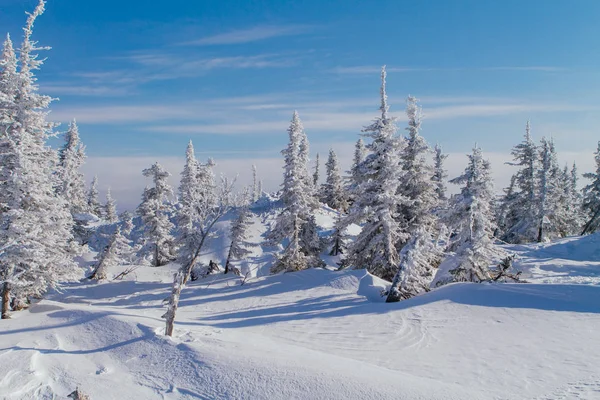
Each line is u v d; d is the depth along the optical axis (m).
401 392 8.97
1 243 19.00
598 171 46.97
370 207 27.56
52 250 21.25
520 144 46.81
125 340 13.13
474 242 23.67
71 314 16.27
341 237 44.06
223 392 9.60
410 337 14.41
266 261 41.97
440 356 12.37
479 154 25.20
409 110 30.30
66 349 12.77
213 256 40.91
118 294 28.62
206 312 22.33
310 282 26.58
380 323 16.39
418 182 30.09
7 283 18.98
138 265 38.62
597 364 10.45
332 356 12.29
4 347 12.75
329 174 63.34
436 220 29.45
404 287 20.52
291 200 32.41
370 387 9.22
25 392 9.80
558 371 10.29
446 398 8.69
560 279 23.97
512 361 11.34
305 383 9.57
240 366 10.65
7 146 19.94
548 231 46.34
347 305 20.50
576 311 14.70
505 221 52.25
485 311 16.09
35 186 19.75
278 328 16.97
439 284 23.94
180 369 10.88
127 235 51.88
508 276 22.75
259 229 51.50
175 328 14.71
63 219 21.80
